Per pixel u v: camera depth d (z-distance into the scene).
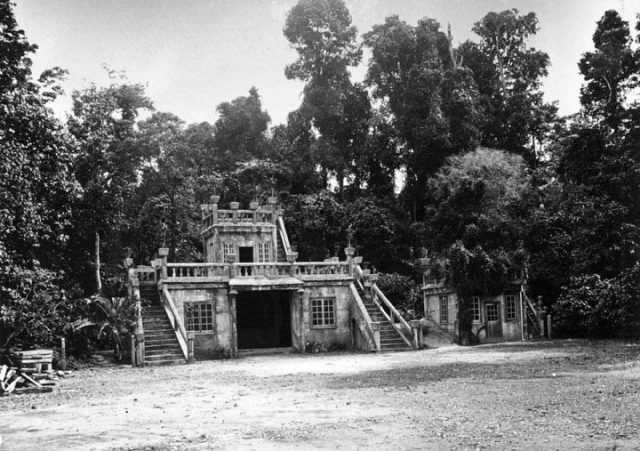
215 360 29.25
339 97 55.66
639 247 34.97
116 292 38.53
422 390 15.05
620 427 9.73
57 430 11.43
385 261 48.66
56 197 28.22
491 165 40.69
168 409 13.62
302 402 13.83
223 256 36.56
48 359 21.19
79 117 37.41
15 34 24.77
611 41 42.25
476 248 34.94
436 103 48.94
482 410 11.80
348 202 52.72
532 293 39.53
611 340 31.89
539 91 57.12
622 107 41.97
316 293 33.16
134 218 45.28
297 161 52.84
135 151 41.53
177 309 30.61
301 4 55.81
